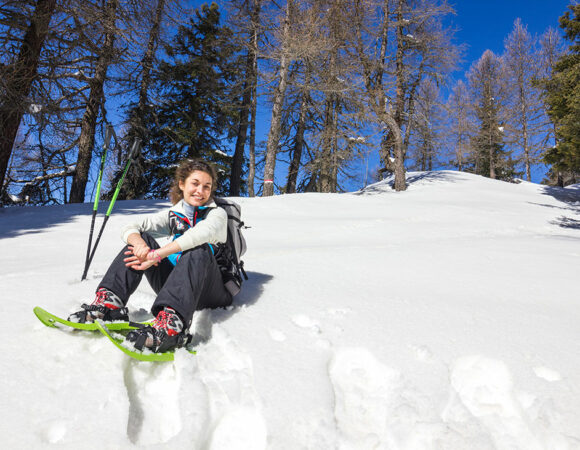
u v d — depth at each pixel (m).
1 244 5.47
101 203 10.49
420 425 1.28
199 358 1.63
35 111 9.62
